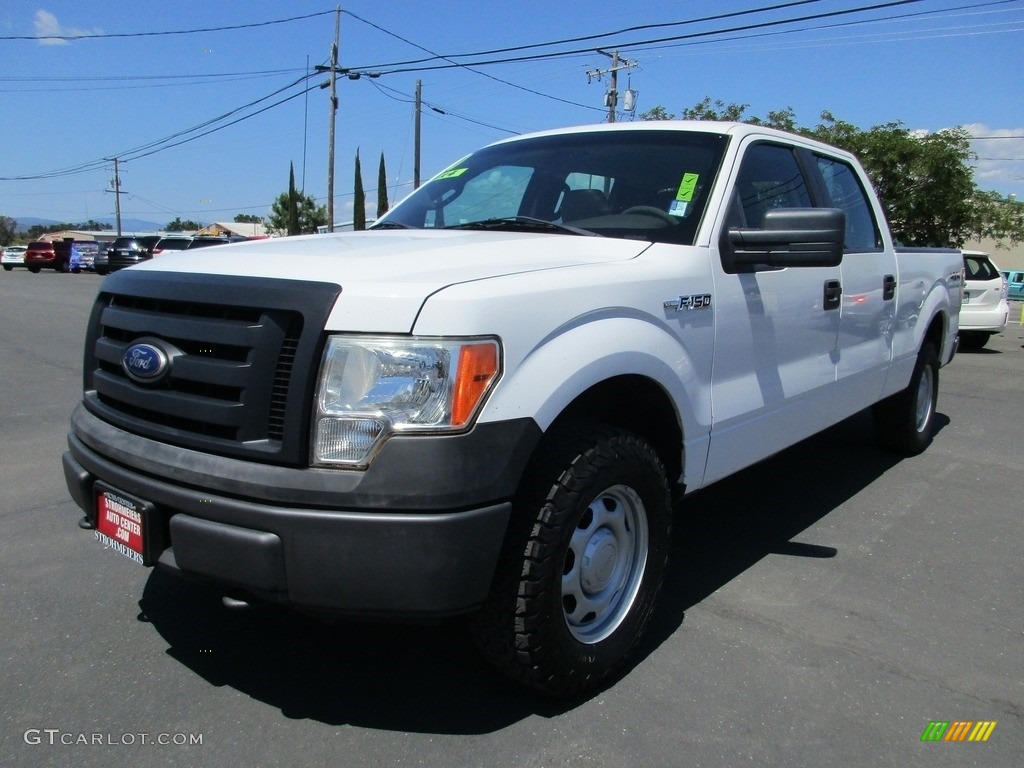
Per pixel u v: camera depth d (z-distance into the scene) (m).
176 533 2.36
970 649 3.13
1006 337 16.28
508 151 4.22
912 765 2.44
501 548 2.38
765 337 3.54
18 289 23.69
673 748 2.48
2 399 7.50
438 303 2.23
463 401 2.21
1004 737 2.59
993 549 4.16
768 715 2.67
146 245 29.61
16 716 2.58
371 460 2.18
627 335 2.71
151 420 2.57
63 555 3.86
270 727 2.55
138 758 2.39
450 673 2.88
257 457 2.28
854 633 3.24
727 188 3.41
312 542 2.18
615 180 3.60
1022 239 24.20
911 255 5.30
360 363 2.21
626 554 2.88
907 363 5.39
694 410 3.08
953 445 6.36
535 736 2.53
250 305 2.32
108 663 2.90
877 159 21.33
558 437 2.57
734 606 3.46
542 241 3.08
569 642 2.58
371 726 2.56
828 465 5.71
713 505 4.80
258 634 3.13
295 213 47.03
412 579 2.18
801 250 3.14
